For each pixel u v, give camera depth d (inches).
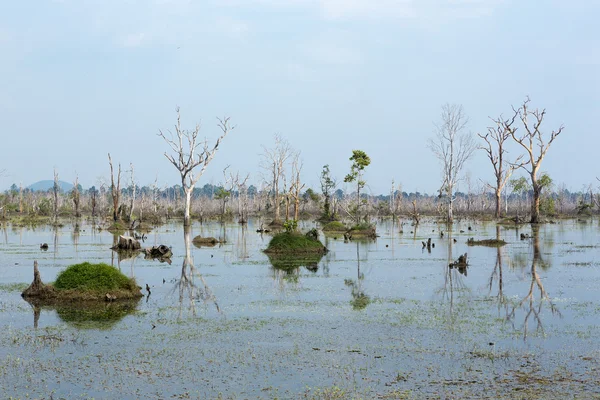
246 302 780.0
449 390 434.3
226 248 1622.8
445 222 3253.0
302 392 434.0
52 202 4382.4
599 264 1173.7
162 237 2089.1
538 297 805.2
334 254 1434.5
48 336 592.4
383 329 624.1
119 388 445.7
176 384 453.7
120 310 726.5
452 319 669.3
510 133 2930.6
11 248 1579.7
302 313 708.7
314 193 3811.5
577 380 453.1
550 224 2876.5
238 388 443.8
